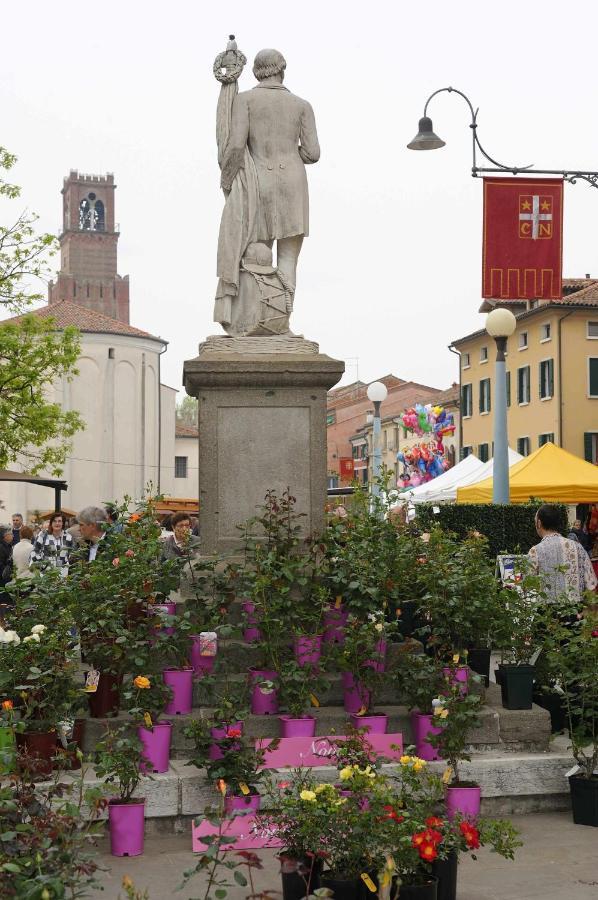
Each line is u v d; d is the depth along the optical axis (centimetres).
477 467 2411
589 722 783
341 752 606
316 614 775
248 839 637
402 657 757
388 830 514
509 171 1526
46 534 1361
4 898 423
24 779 530
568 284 5169
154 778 671
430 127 1678
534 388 5138
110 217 13538
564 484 1786
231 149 923
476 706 701
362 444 8106
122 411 6116
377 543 805
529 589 820
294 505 882
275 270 923
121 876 590
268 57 951
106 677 719
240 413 882
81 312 6191
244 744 679
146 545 768
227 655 783
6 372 2867
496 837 551
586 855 630
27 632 717
